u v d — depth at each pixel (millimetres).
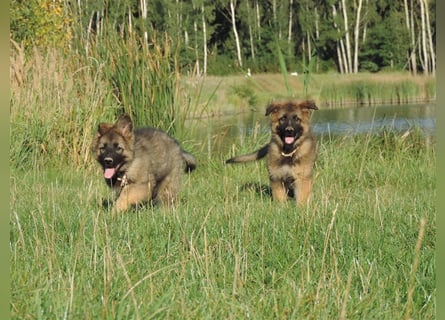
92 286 6949
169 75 21188
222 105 59438
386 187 15492
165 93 21094
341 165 18766
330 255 8289
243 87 62781
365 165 18688
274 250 8625
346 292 6355
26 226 9391
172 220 10008
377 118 43906
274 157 15031
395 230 9664
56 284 6902
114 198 13500
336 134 30844
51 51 22609
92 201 12422
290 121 14891
